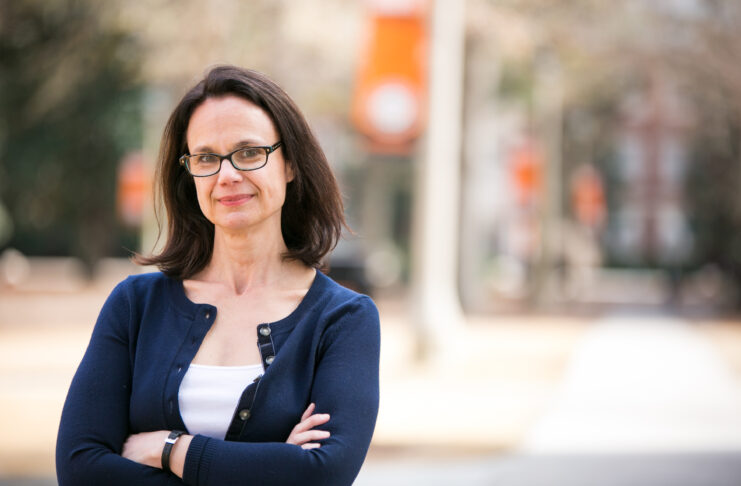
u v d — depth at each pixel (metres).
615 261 64.94
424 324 16.14
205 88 2.89
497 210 45.56
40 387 13.03
